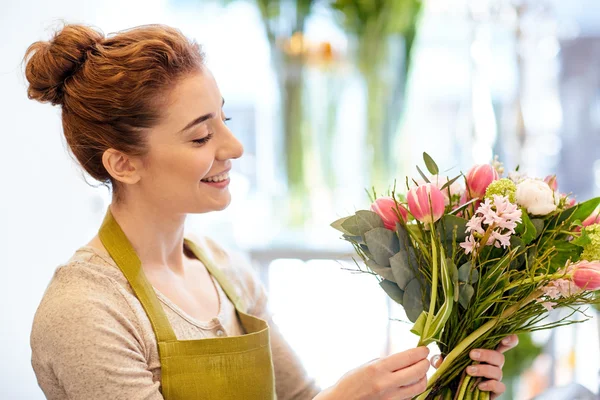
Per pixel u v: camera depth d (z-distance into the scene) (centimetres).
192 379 113
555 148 324
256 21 328
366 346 292
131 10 315
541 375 254
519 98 297
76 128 115
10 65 212
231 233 314
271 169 336
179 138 113
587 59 316
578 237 103
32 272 224
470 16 295
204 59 118
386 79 291
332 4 286
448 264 104
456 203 112
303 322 296
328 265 295
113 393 104
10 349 209
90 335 105
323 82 296
